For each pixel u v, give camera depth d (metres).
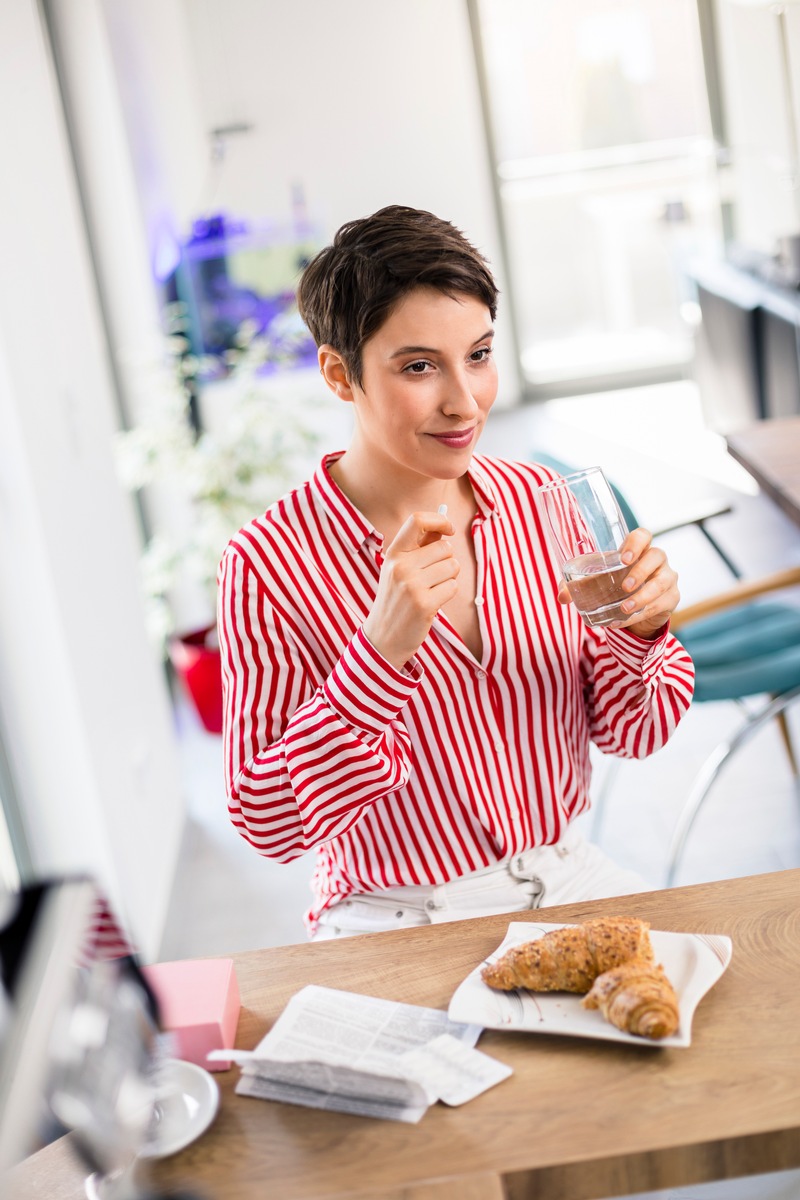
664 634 1.34
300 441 4.13
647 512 4.97
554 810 1.40
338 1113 0.95
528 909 1.34
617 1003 0.97
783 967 1.04
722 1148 0.88
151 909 2.68
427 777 1.35
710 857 2.70
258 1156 0.92
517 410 7.25
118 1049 0.79
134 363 4.12
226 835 3.21
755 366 4.99
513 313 7.29
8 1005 0.74
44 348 2.50
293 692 1.31
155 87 4.94
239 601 1.32
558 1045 0.99
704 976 1.02
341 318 1.22
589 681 1.45
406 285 1.18
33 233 2.55
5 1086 0.69
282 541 1.33
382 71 6.72
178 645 3.74
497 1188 0.86
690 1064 0.95
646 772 3.13
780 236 5.19
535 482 1.43
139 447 3.98
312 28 6.62
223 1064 1.03
